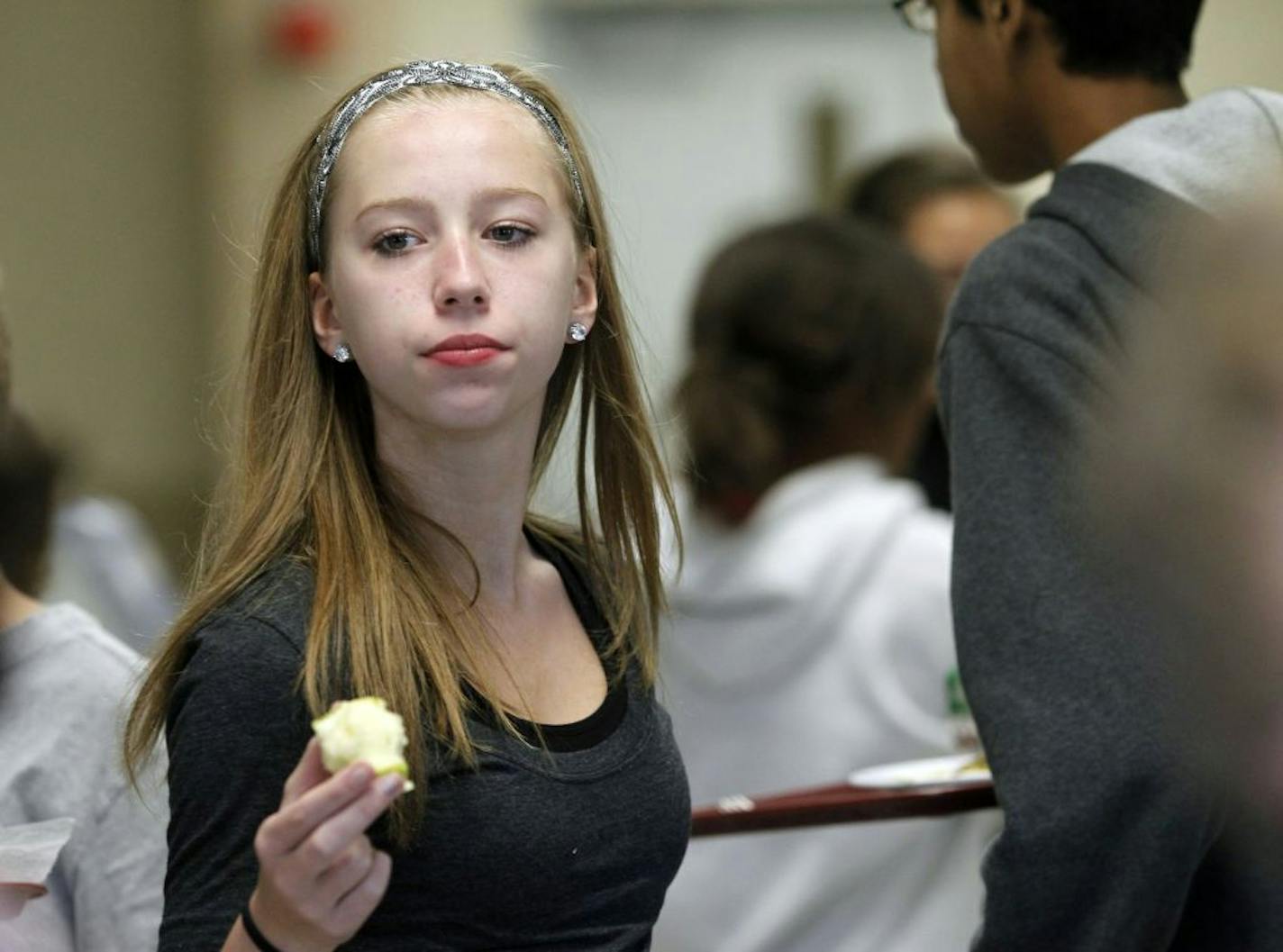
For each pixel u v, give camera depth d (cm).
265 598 466
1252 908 536
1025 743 539
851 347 891
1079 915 540
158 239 2611
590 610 540
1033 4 636
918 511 892
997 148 672
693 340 913
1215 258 304
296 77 2475
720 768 872
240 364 535
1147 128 597
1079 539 546
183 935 440
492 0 2502
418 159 480
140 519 2589
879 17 2609
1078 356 566
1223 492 300
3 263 2622
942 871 824
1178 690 499
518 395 484
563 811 470
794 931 826
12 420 742
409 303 475
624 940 486
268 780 445
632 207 2603
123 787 608
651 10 2589
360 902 396
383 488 502
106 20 2598
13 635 629
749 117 2616
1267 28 2097
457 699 462
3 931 588
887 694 858
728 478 882
